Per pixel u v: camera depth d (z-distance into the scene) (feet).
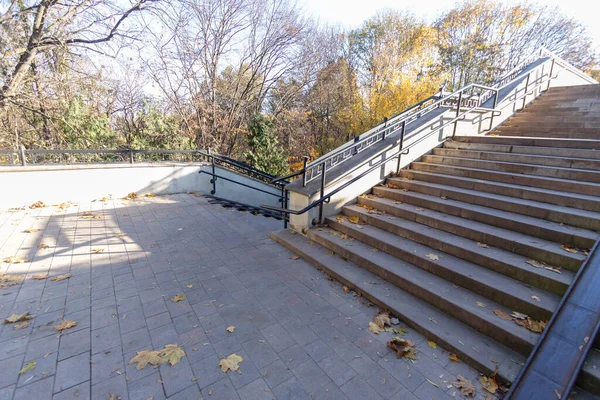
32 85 28.58
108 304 9.04
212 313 8.73
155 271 11.28
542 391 5.30
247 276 11.05
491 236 9.97
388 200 14.75
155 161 25.41
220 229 16.20
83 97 33.40
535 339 6.66
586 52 66.74
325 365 6.85
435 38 63.67
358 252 11.58
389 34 60.59
